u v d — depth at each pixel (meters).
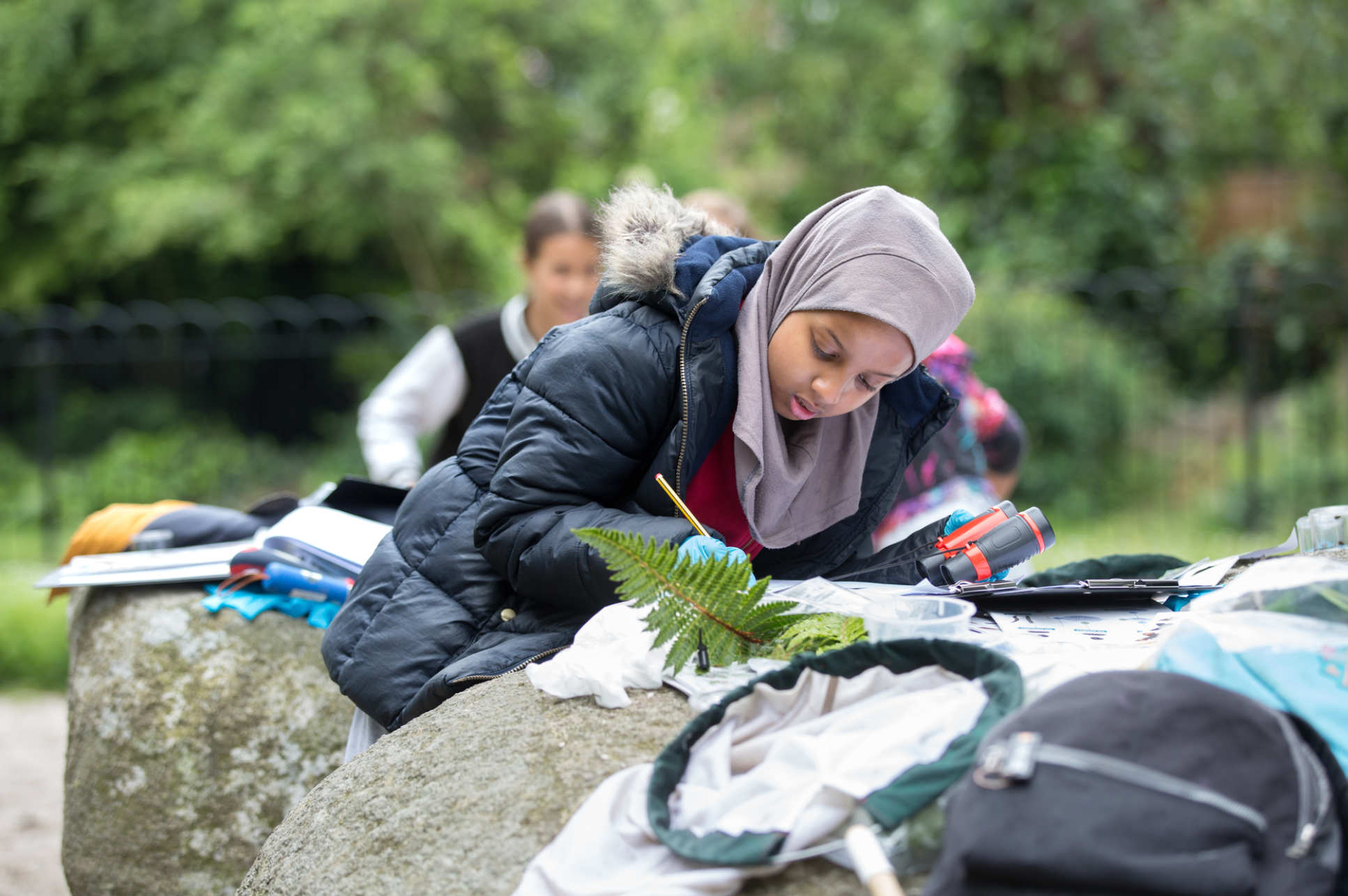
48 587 2.61
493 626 1.89
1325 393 8.58
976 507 2.64
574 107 14.19
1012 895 1.07
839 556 2.09
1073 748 1.13
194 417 13.14
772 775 1.30
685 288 1.79
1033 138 10.02
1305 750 1.19
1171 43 10.20
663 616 1.54
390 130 12.69
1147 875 1.05
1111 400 8.50
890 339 1.71
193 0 12.54
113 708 2.53
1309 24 10.01
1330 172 10.62
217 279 13.84
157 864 2.47
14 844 3.88
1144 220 9.80
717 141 16.06
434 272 13.64
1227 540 7.02
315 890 1.51
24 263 13.29
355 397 13.27
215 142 12.22
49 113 13.04
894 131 14.95
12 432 13.05
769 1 16.42
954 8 10.23
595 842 1.32
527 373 1.91
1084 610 1.78
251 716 2.49
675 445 1.78
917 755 1.27
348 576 2.59
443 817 1.47
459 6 12.98
